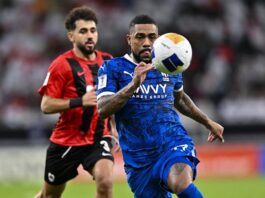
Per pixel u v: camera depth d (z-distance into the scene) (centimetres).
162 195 2355
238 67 7606
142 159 2317
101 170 2769
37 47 7675
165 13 8181
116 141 2953
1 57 7512
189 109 2520
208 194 4728
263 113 7075
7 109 6956
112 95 2244
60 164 2936
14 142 6084
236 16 8175
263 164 6184
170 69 2175
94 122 2883
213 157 6144
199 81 7269
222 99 7162
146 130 2314
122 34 7888
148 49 2292
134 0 8262
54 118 6334
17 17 7975
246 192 4841
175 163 2227
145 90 2322
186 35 7881
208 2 8212
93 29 2961
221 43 7838
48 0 8119
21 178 5953
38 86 7275
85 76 2939
